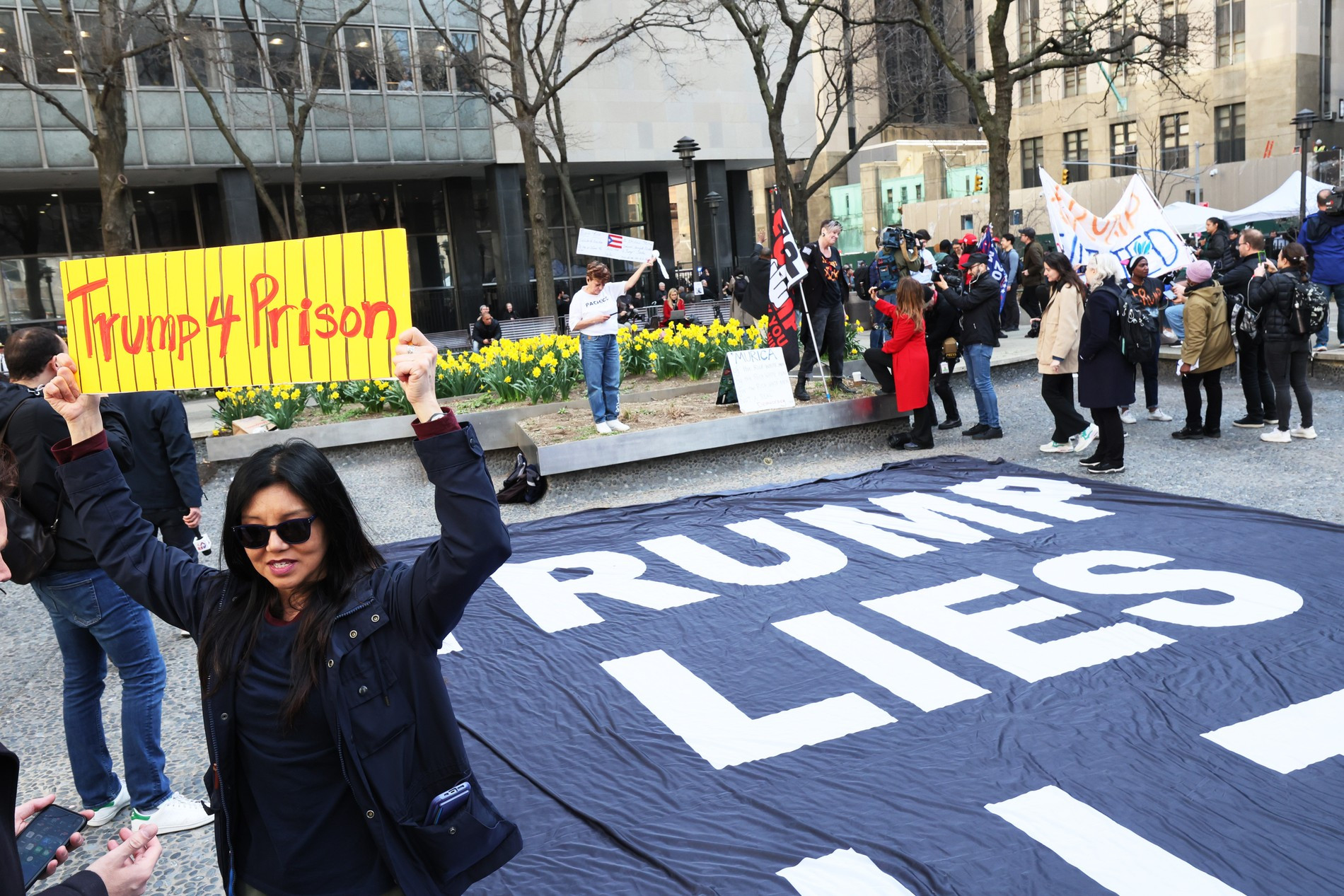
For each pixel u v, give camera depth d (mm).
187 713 5078
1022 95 65562
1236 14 55500
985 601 5609
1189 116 57812
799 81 38562
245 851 2162
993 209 19000
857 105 78125
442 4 31672
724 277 37750
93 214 30516
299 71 29469
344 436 11648
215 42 26938
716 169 37469
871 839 3412
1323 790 3541
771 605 5824
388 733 2057
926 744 4066
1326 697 4199
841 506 7934
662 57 33625
